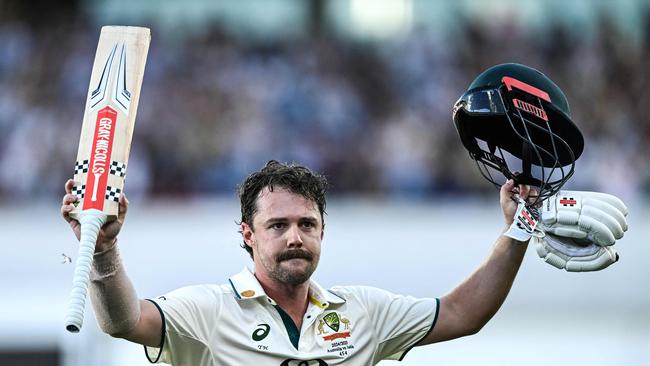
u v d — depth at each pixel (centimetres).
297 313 1238
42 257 2789
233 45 4044
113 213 1133
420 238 2842
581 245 1256
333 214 2991
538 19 4131
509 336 2666
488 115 1266
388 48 4059
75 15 4112
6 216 2877
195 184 3547
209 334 1199
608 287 2738
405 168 3612
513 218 1277
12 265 2780
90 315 2583
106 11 4122
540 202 1259
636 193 3572
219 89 3847
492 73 1275
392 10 4138
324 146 3722
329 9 4150
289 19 4138
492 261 1273
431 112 3819
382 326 1266
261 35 4097
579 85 3950
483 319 1279
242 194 1255
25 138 3622
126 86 1193
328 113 3806
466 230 2853
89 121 1179
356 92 3925
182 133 3653
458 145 3634
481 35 4103
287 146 3719
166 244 2819
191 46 4009
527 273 2709
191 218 2873
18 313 2694
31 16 4066
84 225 1119
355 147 3731
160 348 1182
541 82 1266
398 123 3772
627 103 3853
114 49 1205
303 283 1227
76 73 3916
